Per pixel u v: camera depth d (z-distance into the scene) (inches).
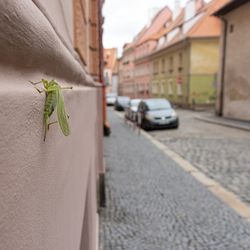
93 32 225.6
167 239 171.3
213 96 1283.2
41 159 31.4
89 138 129.5
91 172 140.9
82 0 116.7
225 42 926.4
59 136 42.8
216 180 283.0
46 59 33.5
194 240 169.6
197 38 1255.5
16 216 23.3
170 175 301.3
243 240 169.2
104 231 180.2
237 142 494.0
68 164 52.2
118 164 349.1
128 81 2522.1
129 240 169.5
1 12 20.2
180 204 222.5
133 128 721.0
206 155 397.1
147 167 335.0
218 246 163.2
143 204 223.1
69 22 77.8
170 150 438.0
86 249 103.1
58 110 33.2
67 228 50.7
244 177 291.4
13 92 23.2
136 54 2255.2
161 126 674.8
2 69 23.0
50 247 35.5
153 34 2032.5
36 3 29.9
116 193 248.2
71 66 52.4
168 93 1579.7
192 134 603.2
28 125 26.8
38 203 30.0
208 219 196.1
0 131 20.5
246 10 803.4
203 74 1280.8
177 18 1771.7
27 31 25.3
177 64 1437.0
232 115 896.3
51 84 33.0
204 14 1346.0
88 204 114.9
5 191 21.2
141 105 748.0
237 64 861.2
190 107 1291.8
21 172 24.7
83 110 91.9
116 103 1485.0
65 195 48.8
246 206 217.3
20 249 24.2
